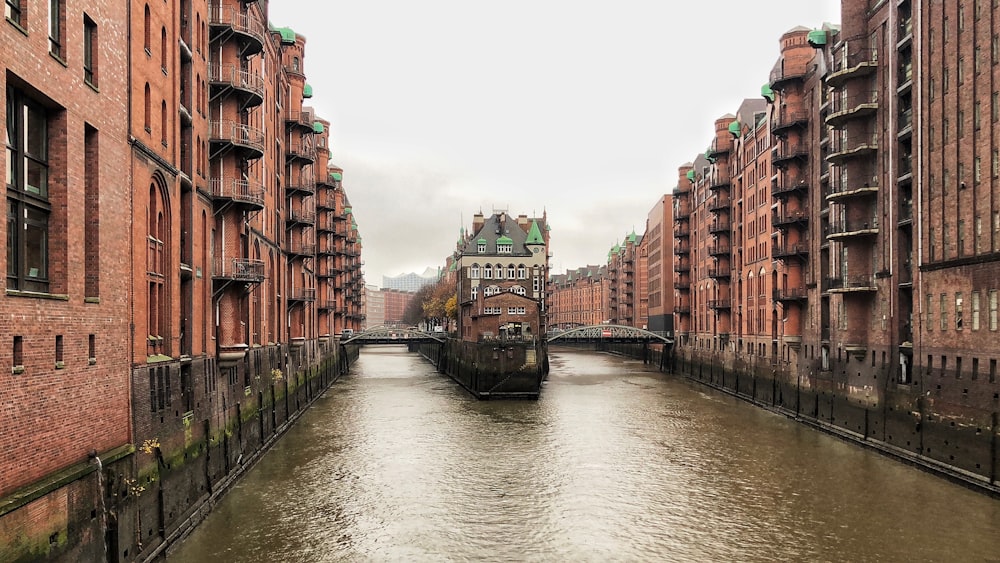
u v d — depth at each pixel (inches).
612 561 914.7
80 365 668.1
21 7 578.2
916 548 946.1
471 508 1131.3
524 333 2684.5
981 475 1205.7
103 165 726.5
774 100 2349.9
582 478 1318.9
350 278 4424.2
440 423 1927.9
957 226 1311.5
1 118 541.3
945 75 1362.0
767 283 2386.8
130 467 771.4
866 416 1633.9
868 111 1646.2
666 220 4212.6
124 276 777.6
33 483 581.3
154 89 912.9
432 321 5930.1
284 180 2089.1
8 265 578.2
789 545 964.0
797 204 2118.6
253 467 1379.2
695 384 3056.1
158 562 828.0
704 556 929.5
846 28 1720.0
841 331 1787.6
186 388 1027.9
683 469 1386.6
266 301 1702.8
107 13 743.1
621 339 3882.9
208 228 1193.4
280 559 900.0
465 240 5162.4
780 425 1910.7
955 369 1293.1
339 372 3484.3
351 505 1131.9
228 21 1290.6
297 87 2178.9
